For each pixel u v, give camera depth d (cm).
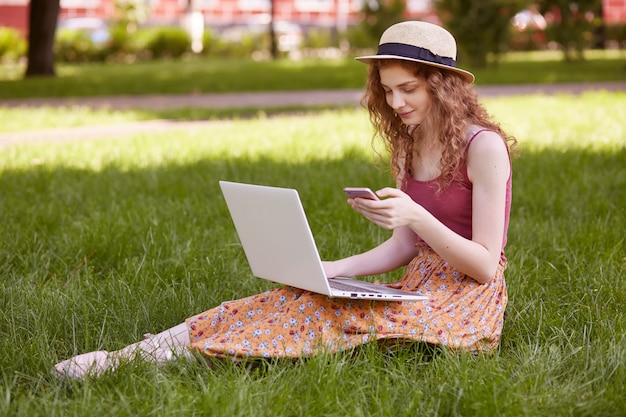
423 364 351
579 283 461
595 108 1305
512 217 638
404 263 397
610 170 811
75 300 439
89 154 984
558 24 2716
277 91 1947
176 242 564
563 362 361
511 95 1636
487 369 337
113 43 3825
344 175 805
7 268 521
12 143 1108
